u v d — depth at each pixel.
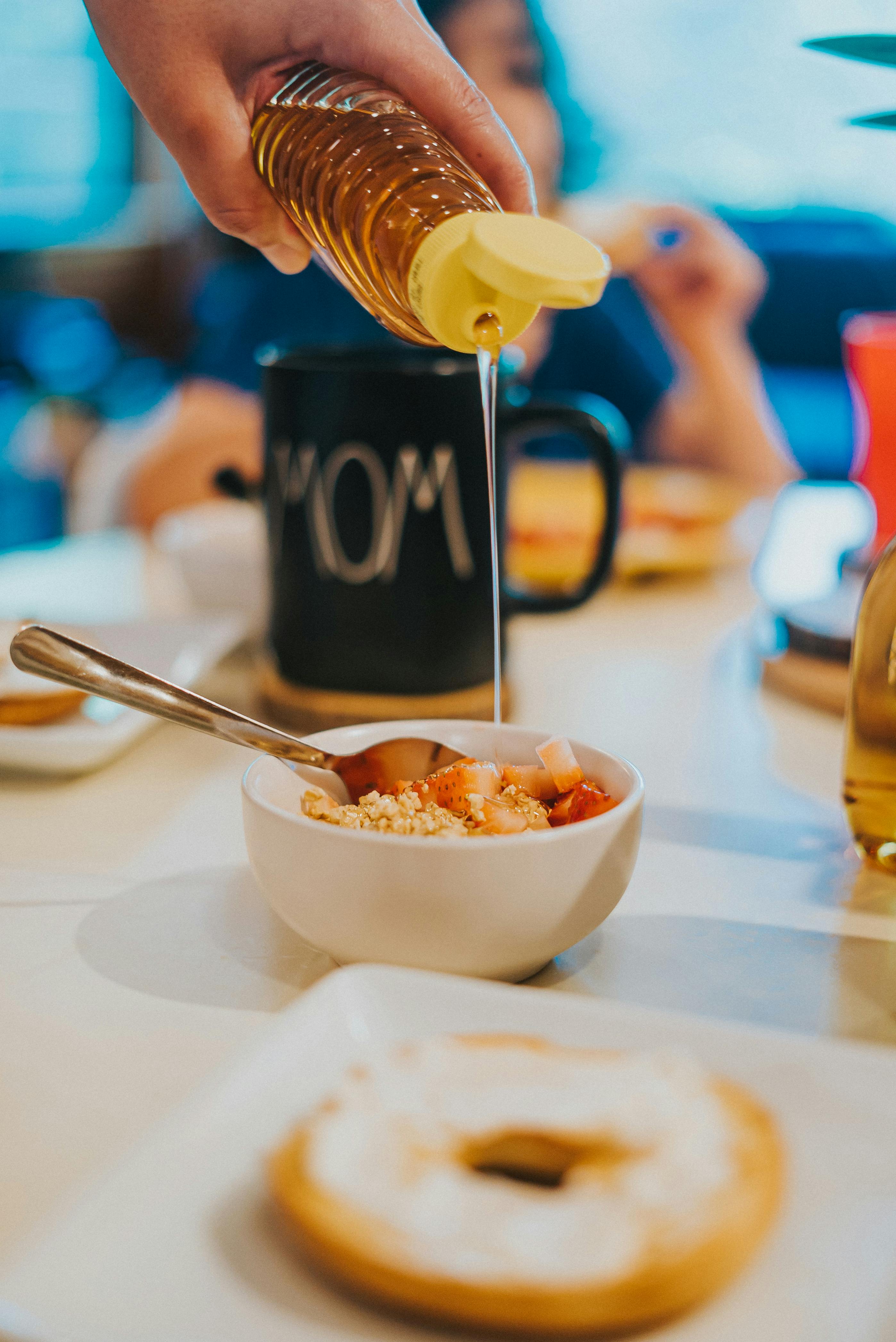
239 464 1.56
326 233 0.63
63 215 3.58
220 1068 0.43
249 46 0.65
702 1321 0.38
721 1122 0.40
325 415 0.74
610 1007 0.45
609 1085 0.41
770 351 3.16
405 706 0.77
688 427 2.04
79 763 0.72
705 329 2.02
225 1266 0.39
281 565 0.78
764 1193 0.39
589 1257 0.37
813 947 0.58
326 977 0.50
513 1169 0.41
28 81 3.46
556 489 1.32
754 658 0.96
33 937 0.58
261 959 0.56
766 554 1.28
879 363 0.92
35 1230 0.39
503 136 0.65
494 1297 0.37
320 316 1.92
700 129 3.63
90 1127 0.47
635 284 2.01
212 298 2.27
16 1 3.41
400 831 0.54
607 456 0.80
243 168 0.68
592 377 2.08
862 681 0.62
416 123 0.61
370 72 0.64
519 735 0.60
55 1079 0.49
